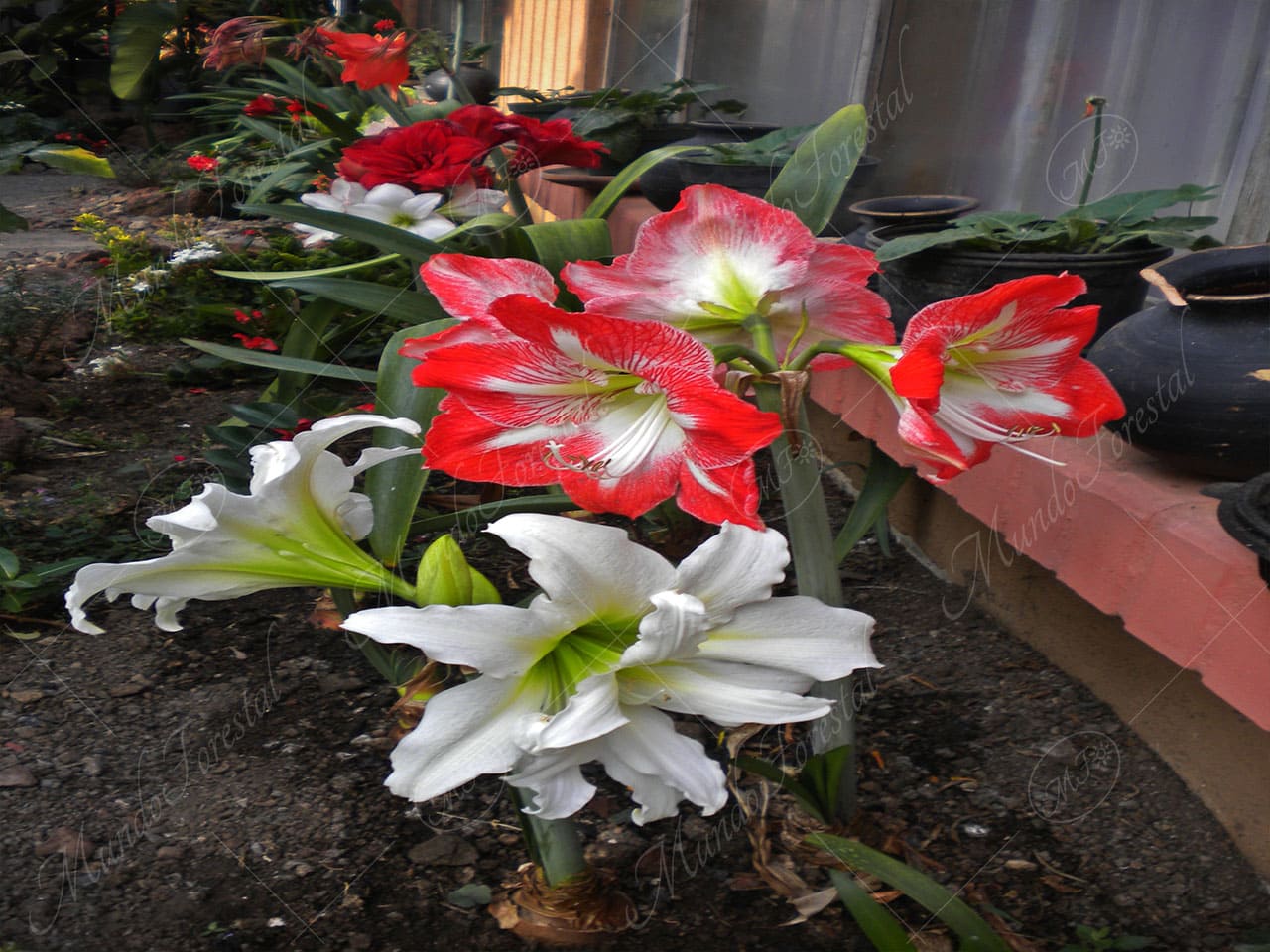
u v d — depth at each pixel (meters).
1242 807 0.80
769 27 2.06
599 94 2.03
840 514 1.36
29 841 0.82
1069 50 1.45
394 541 0.73
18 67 5.05
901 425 0.49
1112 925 0.73
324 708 0.98
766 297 0.54
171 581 0.49
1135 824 0.83
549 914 0.71
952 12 1.61
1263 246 0.84
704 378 0.44
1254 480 0.65
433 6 4.70
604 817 0.84
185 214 3.31
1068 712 0.96
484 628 0.46
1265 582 0.65
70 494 1.40
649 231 0.53
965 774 0.89
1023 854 0.80
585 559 0.46
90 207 3.64
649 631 0.44
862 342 0.56
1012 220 1.10
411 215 1.15
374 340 1.82
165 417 1.71
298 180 2.38
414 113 1.60
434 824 0.84
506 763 0.47
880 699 0.99
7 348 1.90
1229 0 1.22
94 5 5.00
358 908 0.75
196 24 4.47
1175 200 1.07
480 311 0.53
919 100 1.68
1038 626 1.05
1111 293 1.08
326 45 1.19
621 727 0.49
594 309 0.54
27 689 1.00
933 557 1.24
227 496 0.48
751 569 0.47
